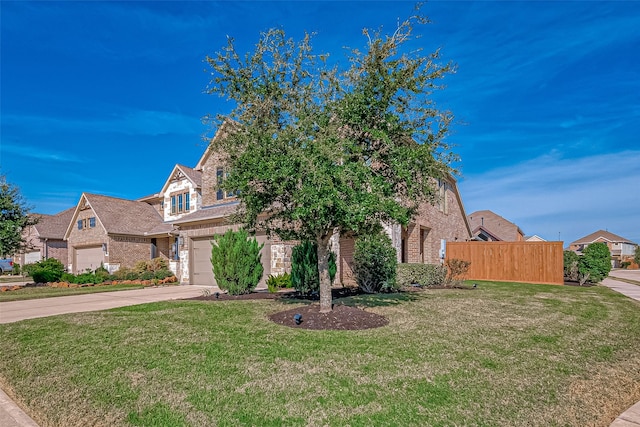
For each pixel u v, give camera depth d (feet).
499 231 120.88
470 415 13.16
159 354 19.13
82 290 55.67
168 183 83.56
